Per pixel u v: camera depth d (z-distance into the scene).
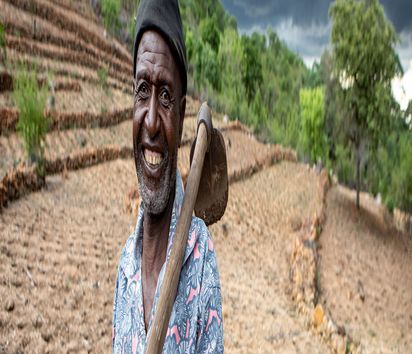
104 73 26.83
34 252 9.55
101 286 9.23
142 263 1.56
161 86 1.42
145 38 1.43
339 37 23.83
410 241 24.36
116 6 42.81
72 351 7.17
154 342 1.26
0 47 21.92
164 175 1.46
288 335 10.88
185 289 1.46
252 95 49.75
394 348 13.48
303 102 30.28
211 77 42.56
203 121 1.57
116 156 18.06
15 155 14.65
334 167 31.80
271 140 35.06
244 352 9.43
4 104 17.95
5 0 31.08
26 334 7.08
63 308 8.09
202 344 1.47
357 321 14.63
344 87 24.16
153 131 1.41
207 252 1.53
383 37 23.27
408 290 18.55
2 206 11.09
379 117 24.06
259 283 13.75
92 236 11.33
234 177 23.09
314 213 21.72
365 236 22.83
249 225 18.28
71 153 16.88
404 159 28.38
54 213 11.94
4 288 7.91
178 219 1.44
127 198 14.20
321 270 16.98
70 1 41.62
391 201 27.41
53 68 25.75
